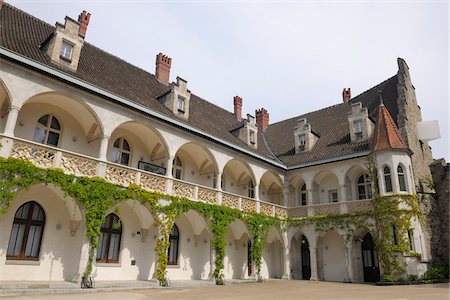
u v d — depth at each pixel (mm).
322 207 25156
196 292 14680
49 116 17391
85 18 23062
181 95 22047
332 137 27969
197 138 21125
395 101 25422
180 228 21688
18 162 13211
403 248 20031
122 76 21641
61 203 16422
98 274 17094
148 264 18969
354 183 25344
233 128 27281
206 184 24531
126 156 20281
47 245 15617
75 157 15289
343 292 15281
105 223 18047
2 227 14500
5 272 14320
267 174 27828
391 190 21516
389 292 14984
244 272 25453
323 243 25578
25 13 19766
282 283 21234
